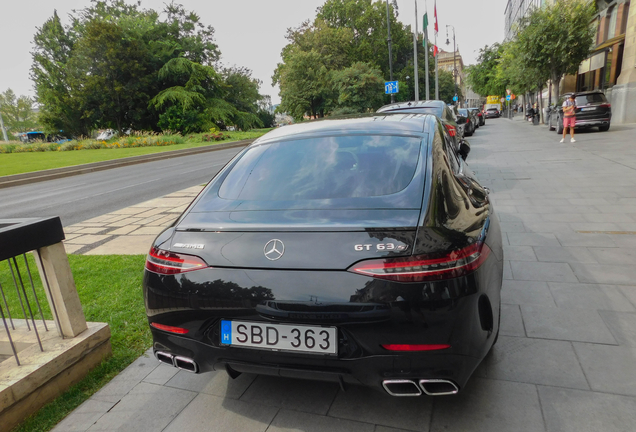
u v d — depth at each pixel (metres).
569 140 14.82
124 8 57.09
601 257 3.95
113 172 17.64
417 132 2.55
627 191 6.47
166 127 48.44
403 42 67.50
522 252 4.27
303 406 2.21
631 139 13.35
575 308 3.05
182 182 12.10
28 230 2.32
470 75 55.22
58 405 2.33
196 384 2.47
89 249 5.55
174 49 52.00
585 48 21.69
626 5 22.28
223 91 58.06
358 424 2.04
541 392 2.18
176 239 2.01
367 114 3.14
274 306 1.72
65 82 50.47
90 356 2.63
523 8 58.62
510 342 2.68
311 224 1.82
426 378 1.68
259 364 1.83
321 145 2.54
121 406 2.31
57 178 17.25
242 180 2.39
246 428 2.08
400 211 1.84
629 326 2.76
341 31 56.97
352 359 1.69
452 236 1.75
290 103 52.25
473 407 2.11
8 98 81.50
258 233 1.86
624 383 2.20
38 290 4.14
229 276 1.80
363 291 1.63
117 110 47.78
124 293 3.88
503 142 16.31
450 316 1.63
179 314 1.92
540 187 7.29
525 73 25.11
